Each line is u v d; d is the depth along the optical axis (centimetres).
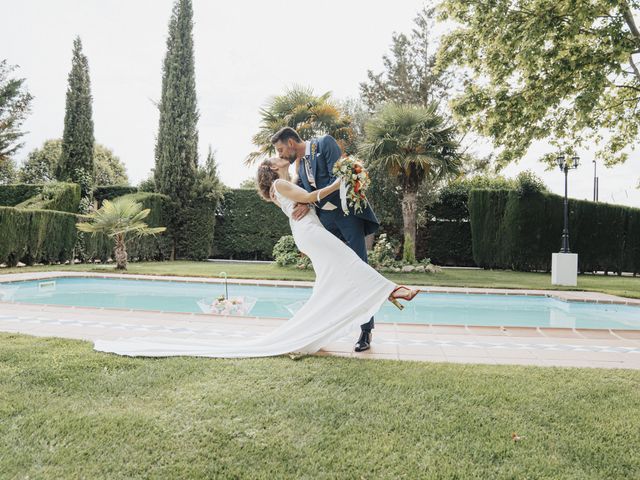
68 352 308
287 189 327
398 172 1227
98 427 194
